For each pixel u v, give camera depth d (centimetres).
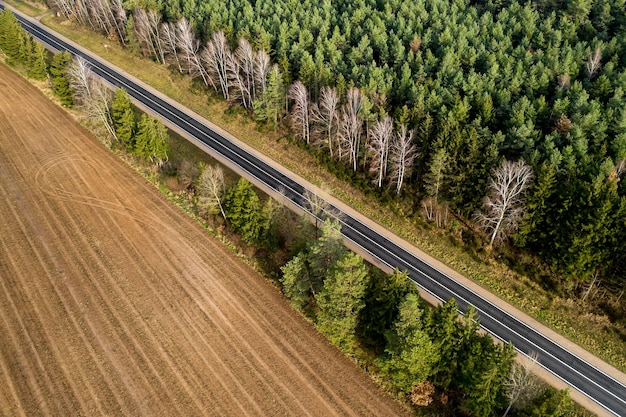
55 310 6131
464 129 6988
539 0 10256
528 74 8288
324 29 9694
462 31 9250
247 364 5572
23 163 8425
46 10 13875
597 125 6988
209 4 10906
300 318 6062
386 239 7262
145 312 6119
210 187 6881
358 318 5522
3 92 10288
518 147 6944
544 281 6444
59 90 9406
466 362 4731
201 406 5188
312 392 5319
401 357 4831
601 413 5253
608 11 9462
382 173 7881
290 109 9344
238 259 6831
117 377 5438
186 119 9700
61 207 7600
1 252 6875
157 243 7038
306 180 8288
